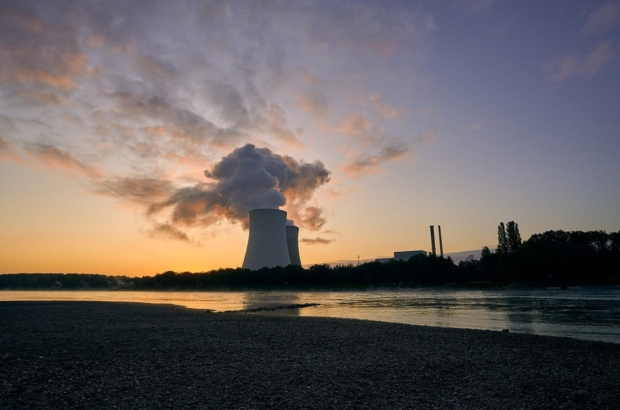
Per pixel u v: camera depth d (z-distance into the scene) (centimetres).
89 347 1631
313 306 4728
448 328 2297
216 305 4988
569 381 1142
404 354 1508
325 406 910
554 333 2223
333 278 11912
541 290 7944
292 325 2455
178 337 1930
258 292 11569
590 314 3278
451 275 10900
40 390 1009
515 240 10988
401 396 991
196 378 1133
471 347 1669
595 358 1459
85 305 4669
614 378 1178
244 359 1398
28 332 2139
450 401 959
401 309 4100
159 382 1088
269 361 1367
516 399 978
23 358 1398
